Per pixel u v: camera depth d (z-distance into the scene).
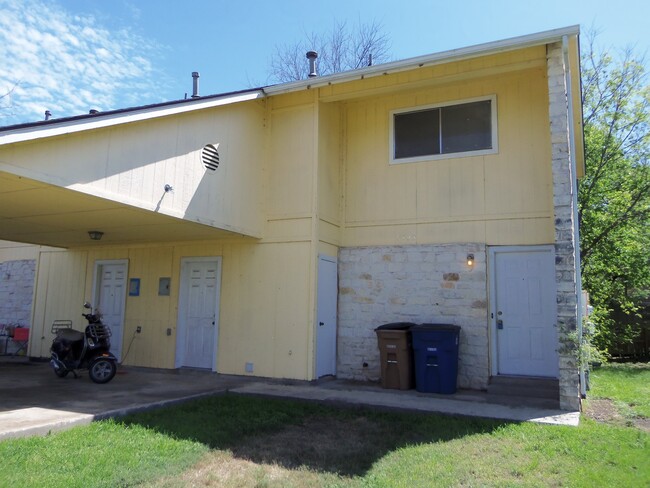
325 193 8.82
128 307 10.20
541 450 4.78
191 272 9.68
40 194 5.76
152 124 6.58
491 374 7.79
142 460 4.35
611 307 16.36
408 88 8.43
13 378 8.59
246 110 8.61
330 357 8.69
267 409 6.37
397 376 7.74
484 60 7.68
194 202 7.29
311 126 8.73
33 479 3.76
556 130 6.81
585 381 7.77
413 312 8.41
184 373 9.15
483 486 3.95
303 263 8.41
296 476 4.18
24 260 12.39
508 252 8.00
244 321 8.79
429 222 8.58
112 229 8.36
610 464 4.42
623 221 15.88
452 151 8.62
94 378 8.04
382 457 4.67
